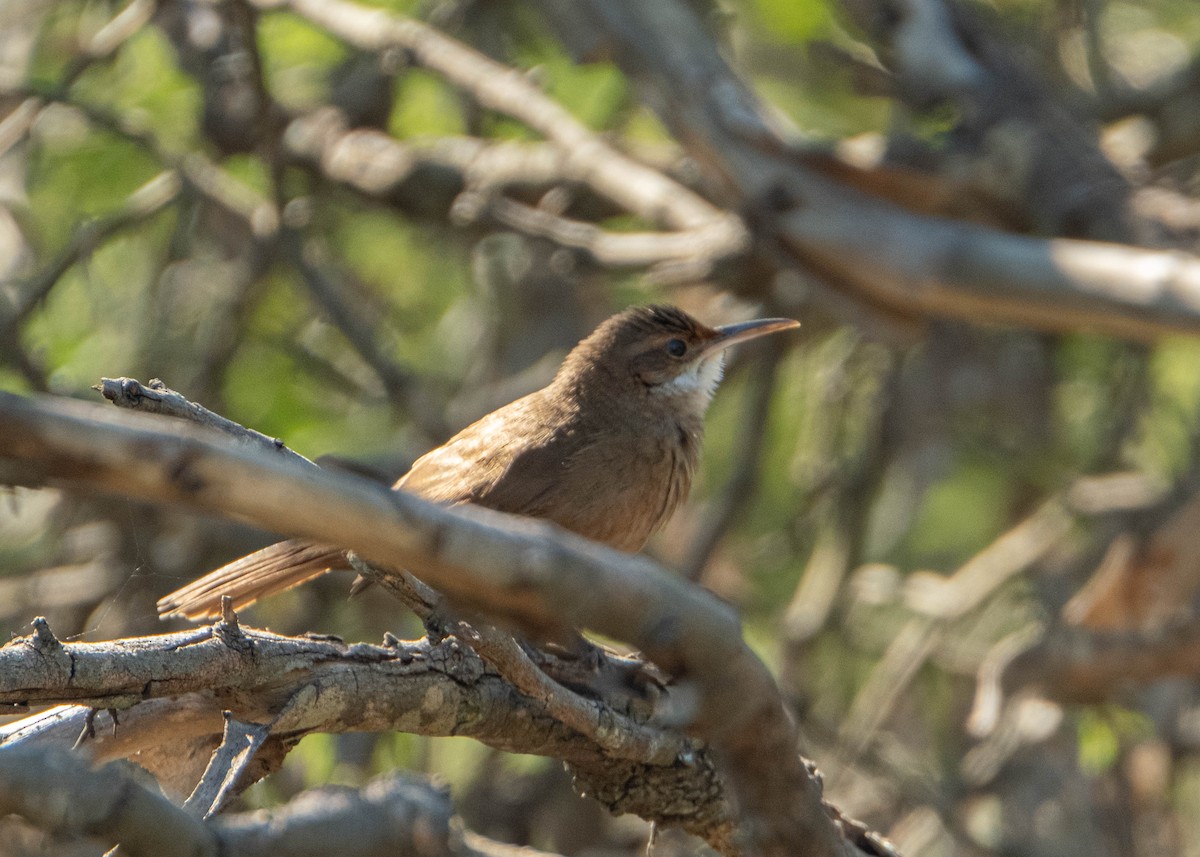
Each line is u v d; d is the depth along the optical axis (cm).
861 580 1404
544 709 635
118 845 457
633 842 1323
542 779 1334
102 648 550
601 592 417
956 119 1104
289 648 590
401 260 1506
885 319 1091
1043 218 1053
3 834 548
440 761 1290
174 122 1326
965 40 1141
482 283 1455
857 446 1423
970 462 1491
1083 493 1365
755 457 1293
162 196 1307
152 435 332
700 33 1164
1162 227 1012
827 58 1246
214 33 1385
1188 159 1409
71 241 1259
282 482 349
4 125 1267
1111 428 1378
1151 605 1163
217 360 1298
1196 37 1559
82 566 1366
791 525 1452
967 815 1333
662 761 650
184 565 1278
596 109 1384
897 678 1334
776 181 1090
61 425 322
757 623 1419
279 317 1427
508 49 1476
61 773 447
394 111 1437
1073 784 1377
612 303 1495
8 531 1344
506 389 1339
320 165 1422
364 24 1320
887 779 1315
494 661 550
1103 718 1185
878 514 1534
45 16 1471
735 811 668
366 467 457
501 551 393
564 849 1321
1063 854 1341
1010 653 1179
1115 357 1397
